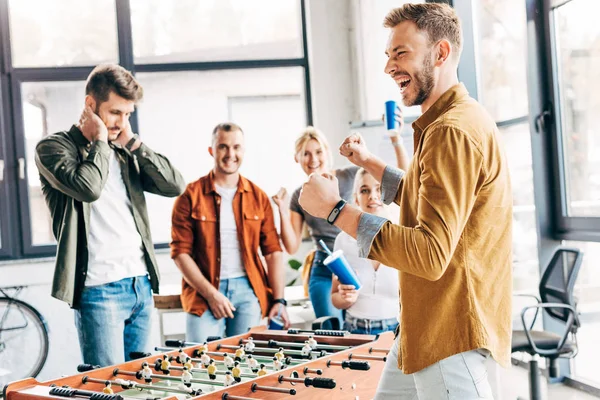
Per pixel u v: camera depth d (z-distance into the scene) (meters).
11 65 5.27
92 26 5.42
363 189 3.25
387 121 3.05
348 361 2.15
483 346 1.56
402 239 1.49
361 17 5.37
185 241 3.50
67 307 5.20
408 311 1.63
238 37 5.66
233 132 3.53
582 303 3.90
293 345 2.55
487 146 1.57
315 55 5.62
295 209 3.96
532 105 3.96
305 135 3.89
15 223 5.25
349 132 5.68
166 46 5.55
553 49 3.91
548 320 4.07
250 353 2.55
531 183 4.23
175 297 3.82
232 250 3.52
